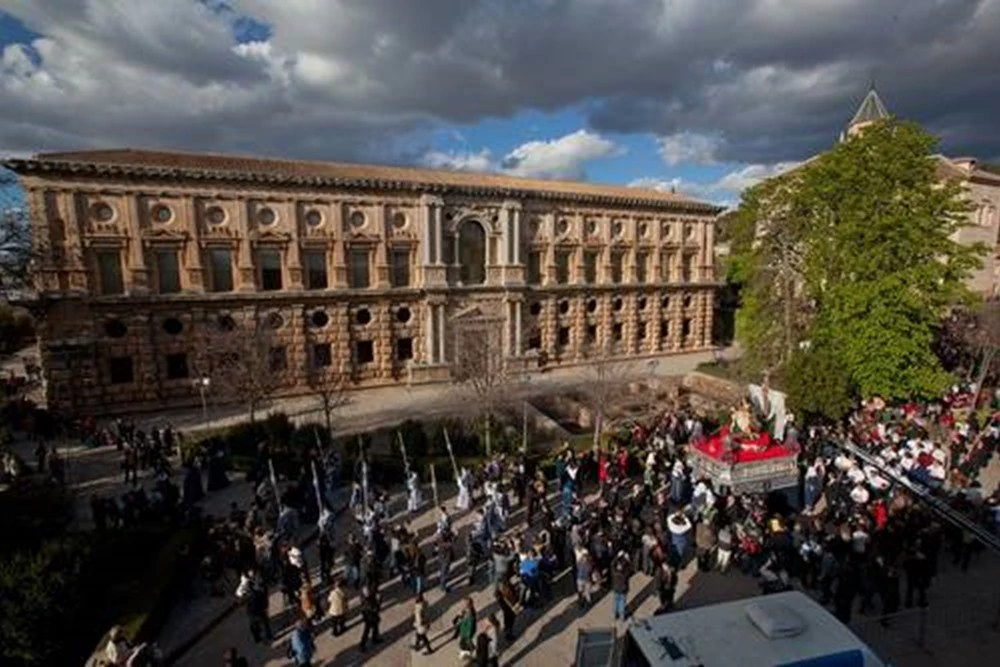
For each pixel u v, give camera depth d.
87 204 39.06
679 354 66.19
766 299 41.50
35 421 36.34
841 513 21.69
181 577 19.20
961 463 26.59
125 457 28.94
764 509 21.50
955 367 46.56
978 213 65.81
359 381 48.88
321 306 46.69
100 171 38.56
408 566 19.12
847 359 34.38
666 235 64.50
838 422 31.17
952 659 15.42
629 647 11.71
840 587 16.48
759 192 43.47
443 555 18.88
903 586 18.95
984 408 36.84
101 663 14.05
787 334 39.22
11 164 36.28
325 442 32.97
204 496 26.80
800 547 18.95
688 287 66.25
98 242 39.41
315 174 46.19
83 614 16.08
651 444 29.95
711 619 12.01
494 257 53.72
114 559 19.53
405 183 47.97
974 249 35.09
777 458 23.56
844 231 35.31
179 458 31.80
